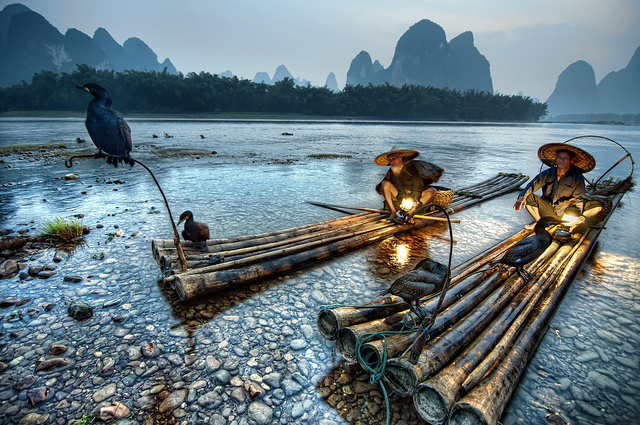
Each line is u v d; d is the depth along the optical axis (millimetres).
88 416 2656
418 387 2703
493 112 147875
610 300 4711
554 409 2863
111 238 6430
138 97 90250
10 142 23828
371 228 6887
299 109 107125
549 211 6719
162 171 14195
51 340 3529
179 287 4262
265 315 4129
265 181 12562
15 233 6566
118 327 3783
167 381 3043
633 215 9391
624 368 3385
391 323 3516
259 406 2805
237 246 5613
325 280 5086
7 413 2652
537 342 3596
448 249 6453
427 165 7367
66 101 88500
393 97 119000
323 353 3508
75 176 12211
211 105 96812
